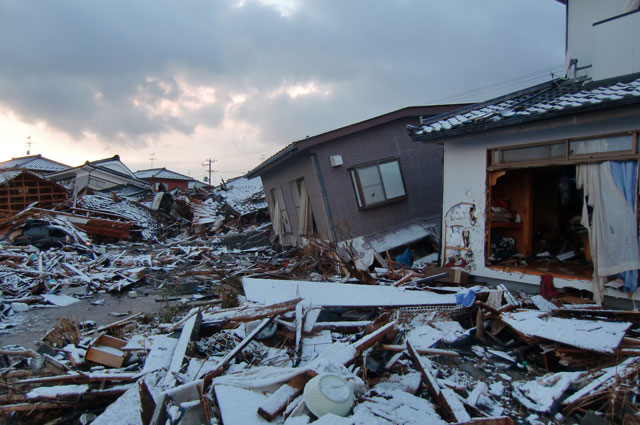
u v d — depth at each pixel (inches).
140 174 1887.3
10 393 157.0
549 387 150.5
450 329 208.4
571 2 360.2
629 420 126.2
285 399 125.7
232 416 119.9
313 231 475.8
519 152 268.7
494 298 217.6
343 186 420.8
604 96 221.8
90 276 410.0
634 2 307.1
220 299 311.3
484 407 144.3
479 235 293.4
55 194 835.4
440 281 280.4
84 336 229.8
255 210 880.9
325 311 236.7
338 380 127.0
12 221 591.2
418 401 139.8
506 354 185.8
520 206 344.5
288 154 429.1
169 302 323.3
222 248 671.8
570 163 240.2
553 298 239.9
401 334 203.6
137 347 187.2
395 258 390.9
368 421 110.8
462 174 304.0
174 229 911.7
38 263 437.1
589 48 345.4
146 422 124.0
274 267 440.1
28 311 306.0
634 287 212.2
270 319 211.6
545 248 349.1
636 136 213.6
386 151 434.9
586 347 160.1
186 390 131.6
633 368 146.5
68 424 144.4
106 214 781.3
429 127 317.7
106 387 161.0
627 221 215.0
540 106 251.3
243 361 179.3
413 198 440.8
